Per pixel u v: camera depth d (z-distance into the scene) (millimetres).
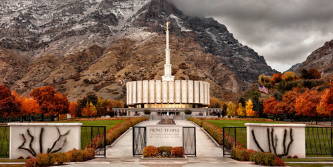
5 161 30312
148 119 111688
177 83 196375
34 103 115812
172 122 82625
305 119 122062
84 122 79562
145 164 27969
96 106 174000
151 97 196500
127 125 58250
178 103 195500
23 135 32688
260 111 155625
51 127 33000
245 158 30062
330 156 34562
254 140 33094
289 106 121500
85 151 30844
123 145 41938
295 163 28750
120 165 27281
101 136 40031
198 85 199625
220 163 28516
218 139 41750
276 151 33062
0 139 45688
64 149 32875
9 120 124312
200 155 34500
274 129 33344
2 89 97500
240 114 166250
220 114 156500
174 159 30547
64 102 127375
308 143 43750
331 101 85000
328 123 97750
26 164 26516
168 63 197000
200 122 67250
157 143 33125
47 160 26984
